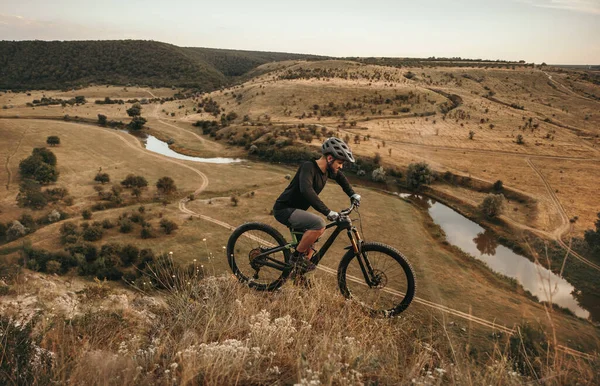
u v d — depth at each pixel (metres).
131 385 2.34
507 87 155.00
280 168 90.31
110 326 3.39
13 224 55.34
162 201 70.25
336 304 3.71
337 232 3.63
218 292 3.77
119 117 157.00
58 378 2.35
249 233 4.14
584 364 1.81
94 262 44.84
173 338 3.21
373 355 2.70
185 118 157.50
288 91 167.12
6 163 84.88
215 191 75.62
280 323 3.06
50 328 3.05
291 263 3.77
